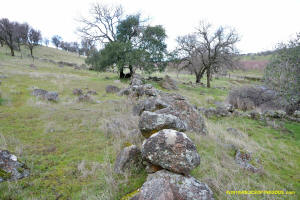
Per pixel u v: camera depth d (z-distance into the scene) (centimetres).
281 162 439
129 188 284
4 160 294
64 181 298
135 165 332
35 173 311
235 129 655
